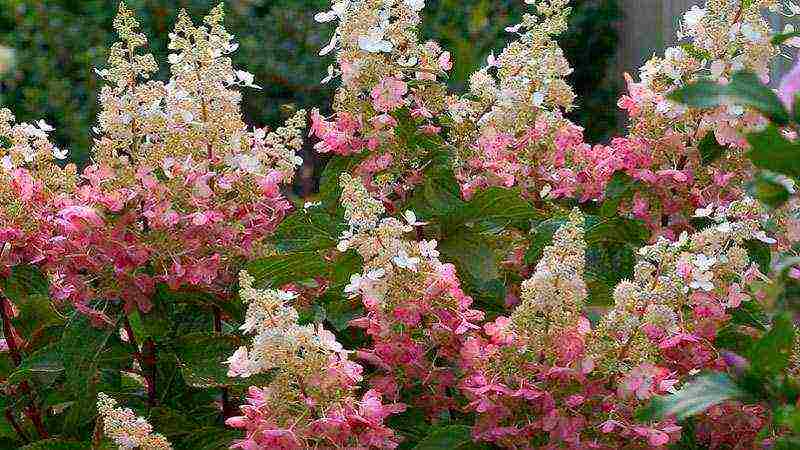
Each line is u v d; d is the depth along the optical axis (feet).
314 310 9.45
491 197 9.46
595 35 22.95
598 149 10.35
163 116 9.21
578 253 8.43
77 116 21.75
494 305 9.76
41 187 9.28
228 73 9.43
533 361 8.40
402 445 8.89
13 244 9.18
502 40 22.03
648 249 8.62
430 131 9.70
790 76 7.82
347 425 8.16
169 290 9.29
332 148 9.71
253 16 23.08
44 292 9.40
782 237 9.11
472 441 8.50
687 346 8.63
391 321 8.51
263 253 9.53
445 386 8.69
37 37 22.30
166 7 22.50
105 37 22.57
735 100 7.37
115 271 9.10
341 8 9.65
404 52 9.71
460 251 9.64
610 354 8.36
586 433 8.38
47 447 9.12
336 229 9.76
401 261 8.40
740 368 7.73
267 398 8.20
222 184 9.22
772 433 8.38
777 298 7.50
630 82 10.06
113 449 8.95
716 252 8.83
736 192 9.79
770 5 9.86
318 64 22.89
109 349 9.34
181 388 9.68
